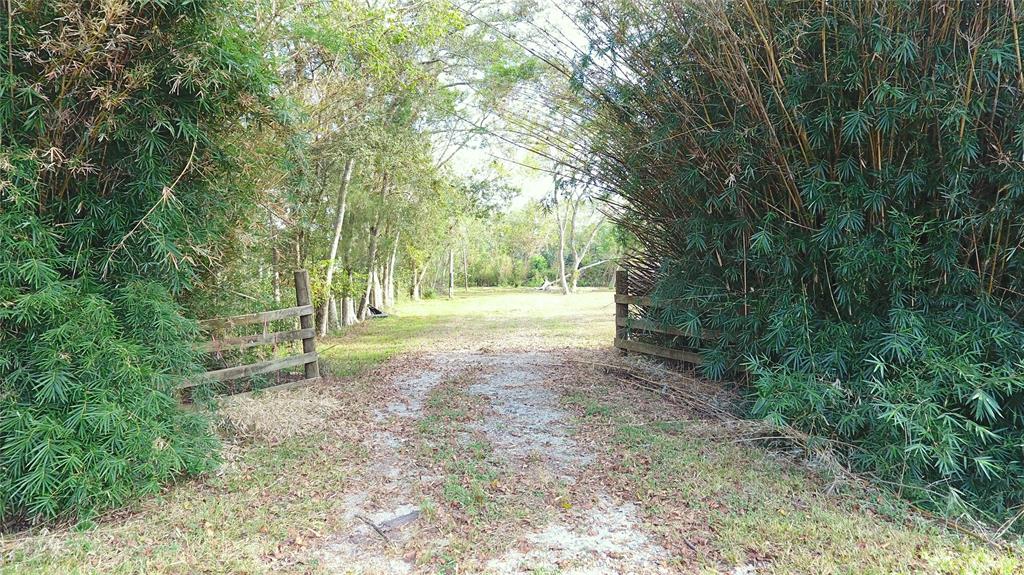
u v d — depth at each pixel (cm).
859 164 341
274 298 687
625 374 570
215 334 479
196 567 234
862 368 353
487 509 285
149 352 311
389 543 255
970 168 320
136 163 296
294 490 311
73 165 272
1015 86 296
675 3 375
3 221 253
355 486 318
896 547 249
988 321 325
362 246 1152
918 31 310
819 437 338
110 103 270
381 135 830
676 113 404
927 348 321
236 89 324
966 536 265
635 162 466
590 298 2039
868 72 318
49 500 258
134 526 269
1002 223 316
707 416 432
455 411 462
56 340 268
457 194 1198
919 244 340
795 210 378
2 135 255
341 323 1180
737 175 379
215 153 337
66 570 232
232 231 425
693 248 455
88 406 271
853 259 339
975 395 292
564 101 513
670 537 258
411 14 730
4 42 252
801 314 372
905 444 304
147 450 293
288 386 537
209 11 294
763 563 237
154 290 313
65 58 257
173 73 286
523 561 240
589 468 339
